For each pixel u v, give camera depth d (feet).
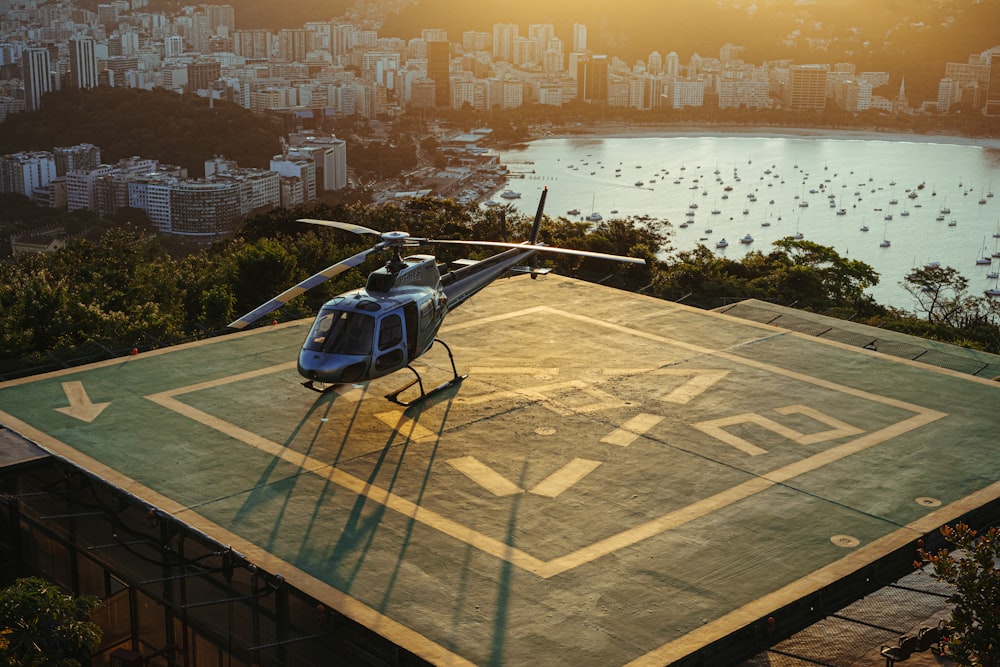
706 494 75.51
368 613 59.00
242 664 67.05
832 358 107.96
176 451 81.46
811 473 79.30
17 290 156.35
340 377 81.41
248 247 192.85
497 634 57.16
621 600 60.95
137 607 75.10
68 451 80.74
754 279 244.83
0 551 82.58
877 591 67.51
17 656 55.47
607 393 96.07
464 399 93.91
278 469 78.69
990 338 209.97
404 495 74.74
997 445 85.66
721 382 99.76
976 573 53.16
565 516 71.87
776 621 59.98
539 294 129.39
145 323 150.92
